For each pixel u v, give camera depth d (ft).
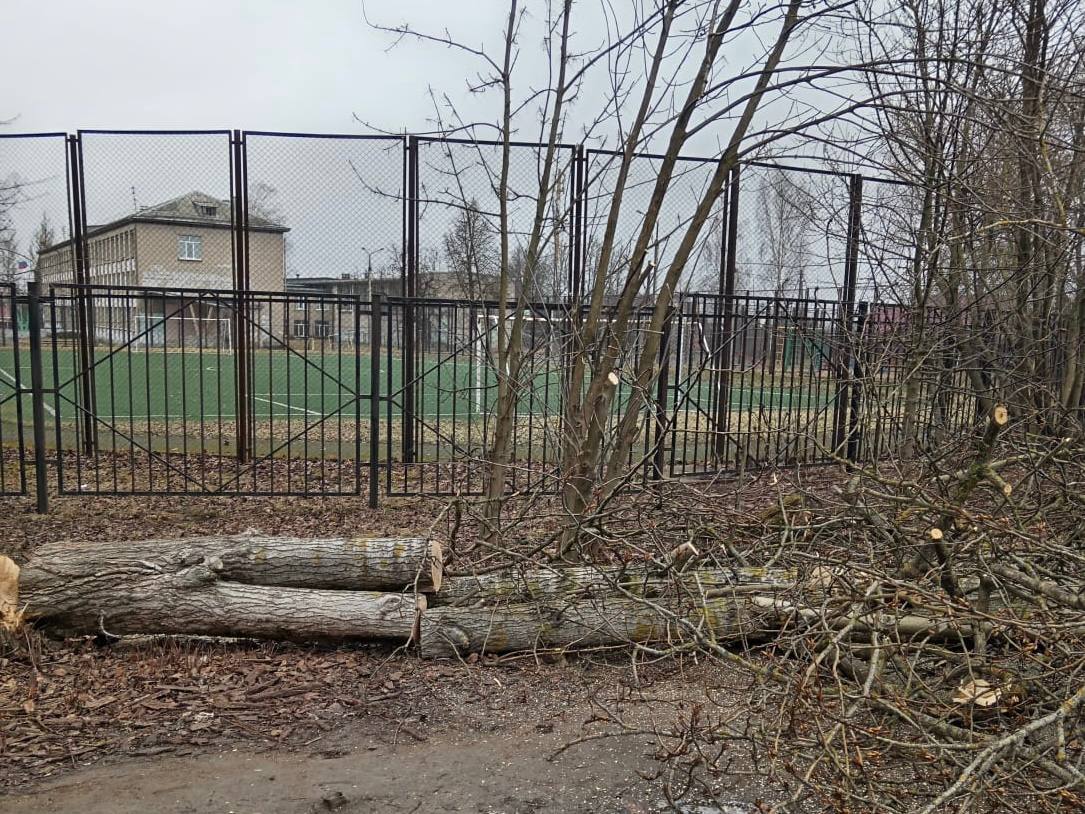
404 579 14.40
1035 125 15.33
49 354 58.18
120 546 14.17
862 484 13.88
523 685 12.99
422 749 11.09
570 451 17.31
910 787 9.44
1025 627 9.32
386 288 30.40
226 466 30.45
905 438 21.48
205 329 51.06
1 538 20.25
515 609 13.93
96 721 11.54
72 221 30.17
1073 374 25.73
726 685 12.88
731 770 10.44
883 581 9.99
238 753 10.87
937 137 20.75
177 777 10.25
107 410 45.09
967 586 12.93
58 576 13.57
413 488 26.91
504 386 17.34
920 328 20.08
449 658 13.79
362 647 14.17
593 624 13.71
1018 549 12.33
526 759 10.82
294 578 14.38
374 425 23.93
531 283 19.69
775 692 8.93
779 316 28.78
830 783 8.63
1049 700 9.49
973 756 8.46
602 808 9.73
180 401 48.49
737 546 15.25
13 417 39.45
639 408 16.33
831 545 13.56
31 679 12.61
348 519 22.62
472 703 12.39
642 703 12.11
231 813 9.49
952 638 12.20
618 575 13.92
